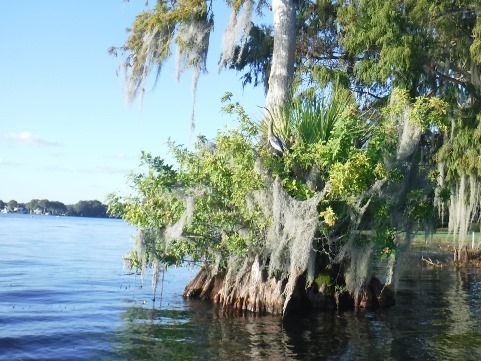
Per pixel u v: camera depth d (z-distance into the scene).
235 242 10.87
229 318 11.01
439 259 26.55
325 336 9.64
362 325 10.59
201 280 13.69
